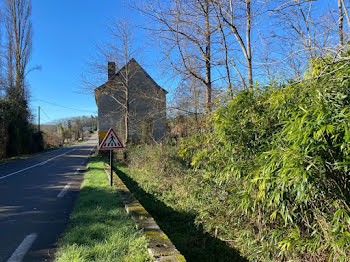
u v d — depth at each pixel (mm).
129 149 16812
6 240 4098
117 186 7812
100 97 23750
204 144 5305
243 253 4125
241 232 4195
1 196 7406
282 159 2752
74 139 87562
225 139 4195
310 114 2766
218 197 5055
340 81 2812
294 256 3334
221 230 4781
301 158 2578
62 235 4230
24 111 28047
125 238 3705
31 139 31094
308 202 3049
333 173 2699
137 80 22031
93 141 89562
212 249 4508
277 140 3311
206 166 5082
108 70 19109
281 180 2732
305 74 3393
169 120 11094
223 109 4551
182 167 9578
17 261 3393
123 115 20234
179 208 6543
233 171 3936
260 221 3850
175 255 3072
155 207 6613
